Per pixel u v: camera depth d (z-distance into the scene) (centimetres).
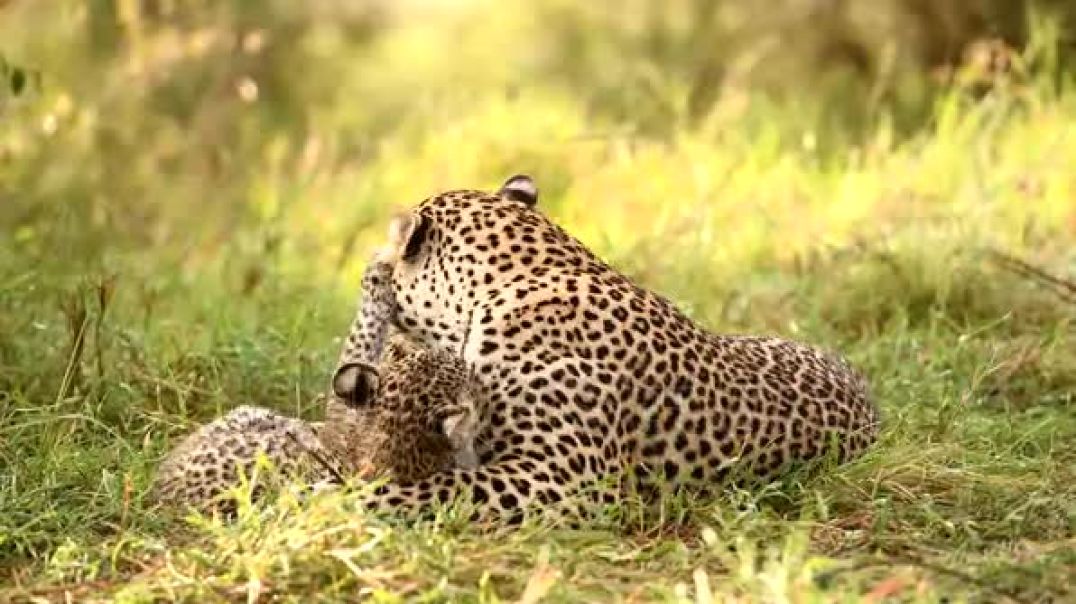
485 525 883
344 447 944
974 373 1198
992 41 2008
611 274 1012
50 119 1781
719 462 984
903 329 1284
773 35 2358
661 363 978
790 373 1039
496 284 995
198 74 2164
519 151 1869
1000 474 1028
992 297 1377
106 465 1029
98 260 1537
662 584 824
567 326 968
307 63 2581
